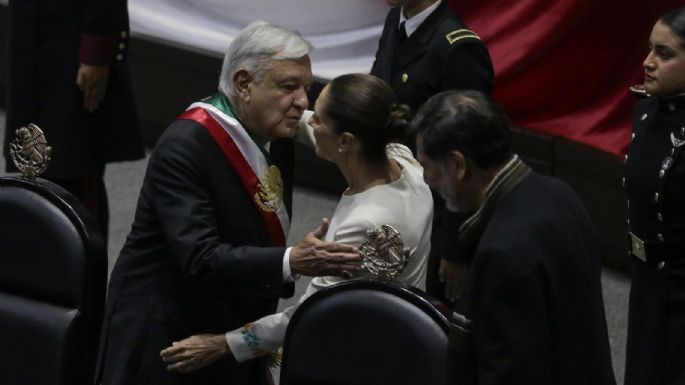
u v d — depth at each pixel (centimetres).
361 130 909
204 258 932
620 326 1491
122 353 979
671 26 1029
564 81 1627
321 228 946
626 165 1097
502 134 776
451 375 788
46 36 1360
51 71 1366
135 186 1848
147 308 979
